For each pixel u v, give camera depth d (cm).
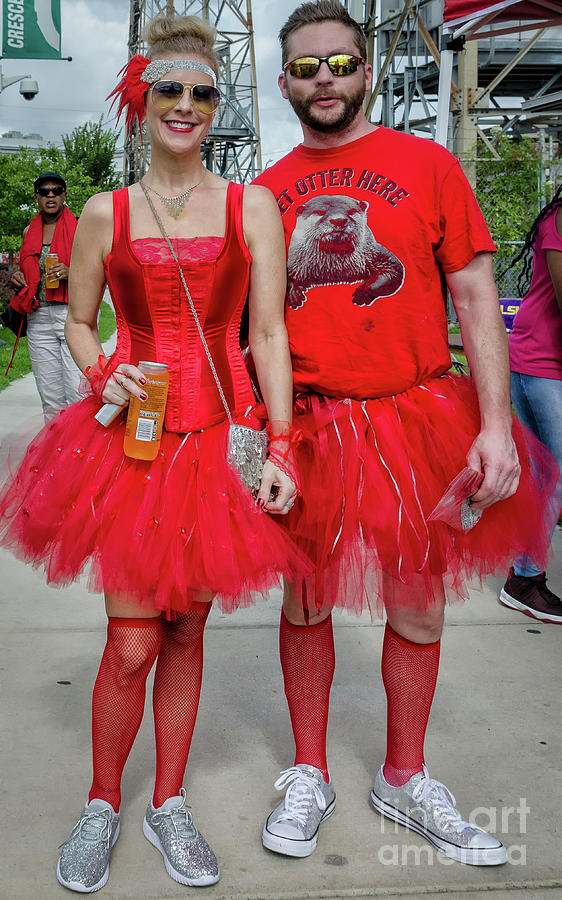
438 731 288
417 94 1850
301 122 234
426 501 224
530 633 372
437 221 227
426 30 1614
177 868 216
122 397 212
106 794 223
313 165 236
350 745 281
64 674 324
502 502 234
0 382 1017
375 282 227
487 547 234
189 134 216
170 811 225
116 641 215
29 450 235
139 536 205
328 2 230
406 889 215
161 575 205
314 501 226
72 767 263
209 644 355
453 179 228
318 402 237
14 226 2503
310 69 224
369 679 325
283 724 295
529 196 1400
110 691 218
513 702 310
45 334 592
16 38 1895
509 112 1599
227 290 222
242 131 2627
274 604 403
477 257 231
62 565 216
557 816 244
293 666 243
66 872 211
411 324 229
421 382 235
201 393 222
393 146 231
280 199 237
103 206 221
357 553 226
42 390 607
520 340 390
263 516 216
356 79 227
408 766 242
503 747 279
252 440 218
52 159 2994
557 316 375
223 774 265
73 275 229
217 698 310
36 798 247
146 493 211
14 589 415
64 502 216
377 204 226
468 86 1585
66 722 289
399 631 237
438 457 228
